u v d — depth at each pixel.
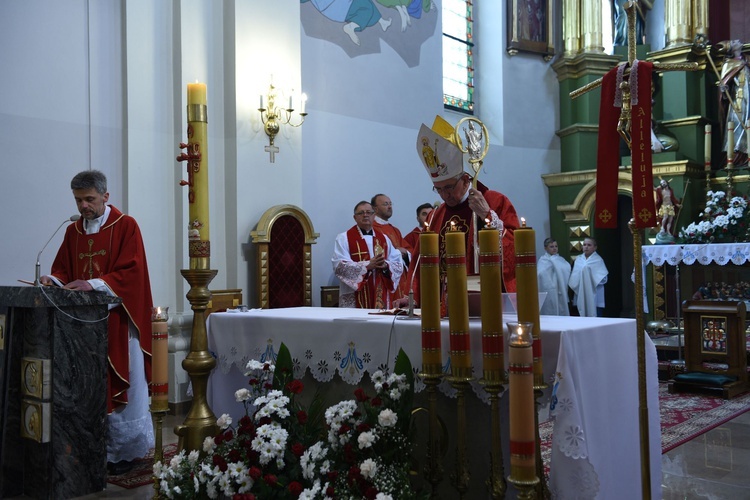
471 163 3.21
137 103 6.00
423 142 3.37
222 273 6.58
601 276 10.75
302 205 7.49
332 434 2.79
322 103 8.03
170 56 6.27
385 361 3.06
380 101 8.81
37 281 3.81
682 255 8.24
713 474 3.99
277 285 6.76
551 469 2.52
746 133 10.74
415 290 3.76
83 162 5.73
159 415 2.95
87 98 5.77
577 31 11.66
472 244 3.43
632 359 3.06
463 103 10.98
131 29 5.98
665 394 6.54
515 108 11.30
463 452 2.63
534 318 2.40
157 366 2.95
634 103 2.70
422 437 3.09
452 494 2.98
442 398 3.03
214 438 2.97
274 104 6.85
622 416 2.93
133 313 4.25
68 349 3.73
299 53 7.14
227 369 3.81
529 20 11.34
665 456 4.38
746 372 6.60
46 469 3.64
